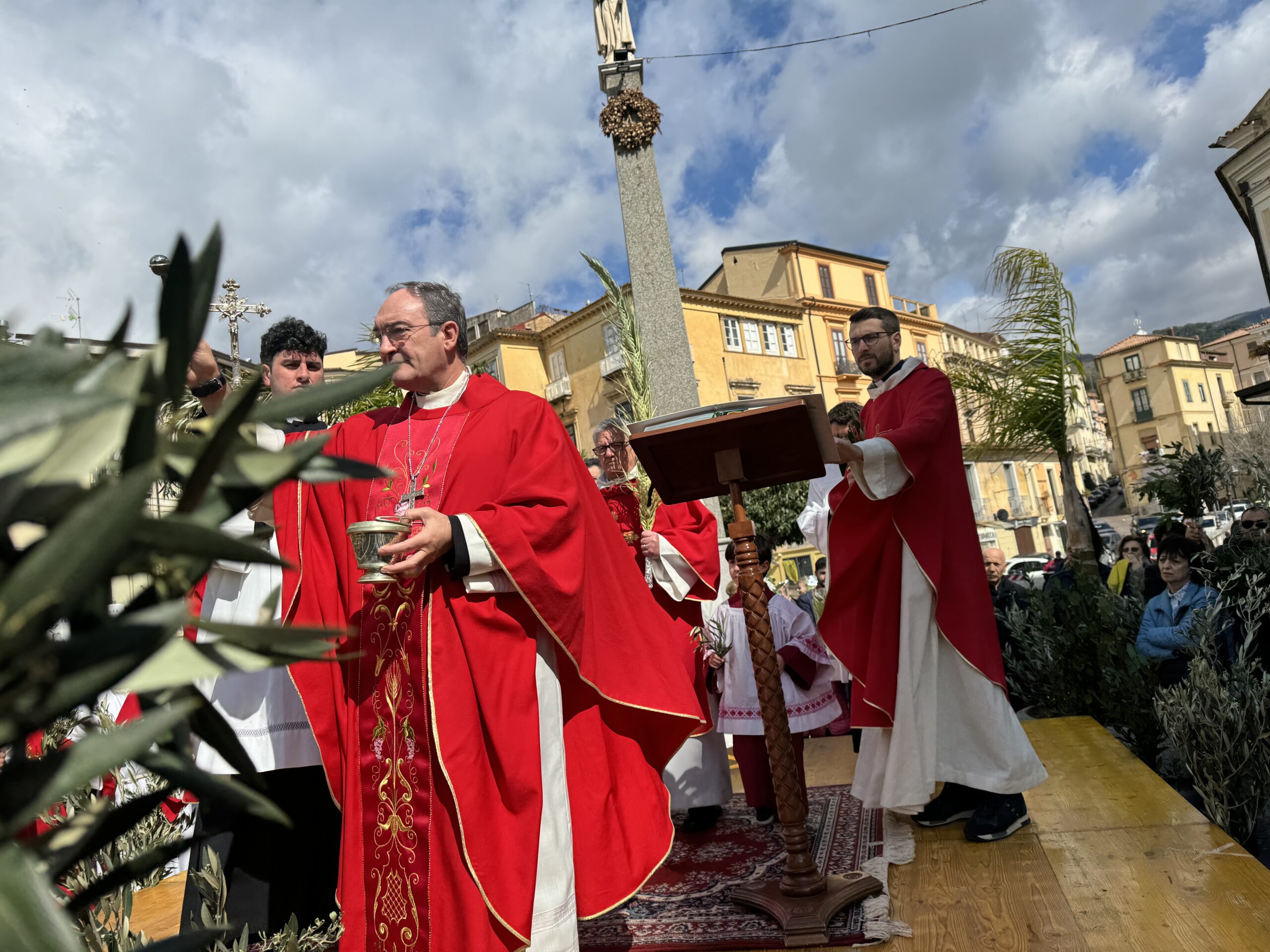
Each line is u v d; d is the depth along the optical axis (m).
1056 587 7.29
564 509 2.71
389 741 2.61
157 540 0.52
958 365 9.63
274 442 2.84
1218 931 2.53
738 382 34.75
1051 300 9.08
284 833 2.90
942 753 3.58
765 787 4.38
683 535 4.36
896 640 3.69
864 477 3.51
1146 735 5.85
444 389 3.06
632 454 4.87
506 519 2.58
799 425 3.11
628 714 2.98
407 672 2.61
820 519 4.52
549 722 2.70
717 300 35.03
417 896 2.48
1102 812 3.72
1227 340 67.50
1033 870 3.16
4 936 0.41
